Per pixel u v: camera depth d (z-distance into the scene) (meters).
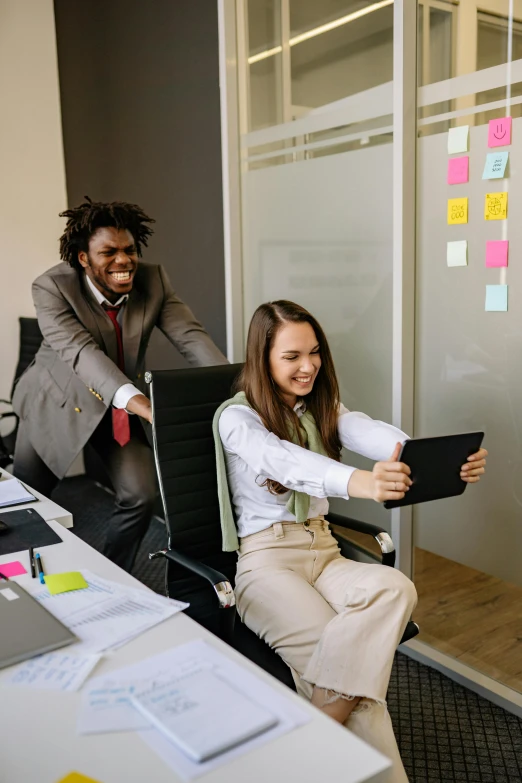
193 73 3.28
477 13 2.09
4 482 2.12
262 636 1.70
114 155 4.03
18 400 3.00
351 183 2.55
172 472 1.93
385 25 2.32
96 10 3.96
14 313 4.48
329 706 1.50
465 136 2.18
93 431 2.75
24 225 4.43
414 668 2.46
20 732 0.94
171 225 3.63
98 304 2.75
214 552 1.99
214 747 0.89
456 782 1.88
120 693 1.02
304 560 1.81
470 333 2.26
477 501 2.31
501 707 2.21
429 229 2.34
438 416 2.41
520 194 2.05
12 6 4.20
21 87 4.30
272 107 2.84
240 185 3.06
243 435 1.79
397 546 2.54
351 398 2.70
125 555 2.85
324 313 2.75
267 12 2.80
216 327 3.41
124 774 0.86
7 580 1.40
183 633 1.21
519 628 2.23
